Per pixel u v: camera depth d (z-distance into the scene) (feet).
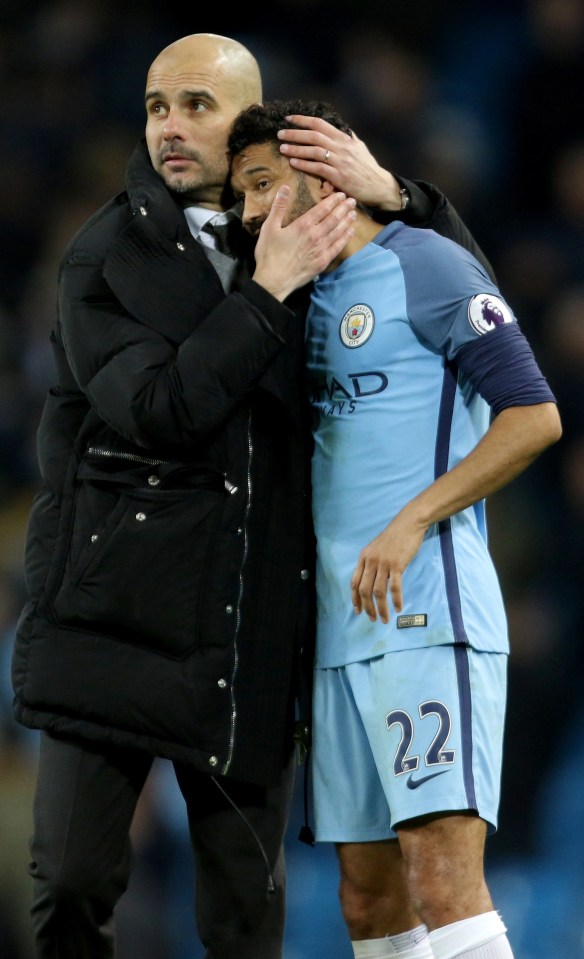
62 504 39.24
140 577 37.86
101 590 37.93
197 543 38.17
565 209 104.37
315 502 39.81
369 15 107.76
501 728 38.75
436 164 102.89
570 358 92.07
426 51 108.78
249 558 38.86
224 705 38.19
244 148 39.34
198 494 38.27
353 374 38.96
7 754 71.26
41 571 39.47
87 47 104.68
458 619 37.86
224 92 40.19
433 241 39.09
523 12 109.81
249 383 37.35
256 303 37.17
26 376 90.63
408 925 40.83
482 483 37.27
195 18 107.14
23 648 39.19
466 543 38.99
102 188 98.89
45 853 38.50
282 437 39.40
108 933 39.55
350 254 39.73
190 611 38.04
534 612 84.89
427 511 37.06
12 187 98.89
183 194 40.45
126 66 104.32
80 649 38.09
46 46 104.63
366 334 38.70
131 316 38.42
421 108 106.42
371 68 105.29
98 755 38.58
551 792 81.00
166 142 39.81
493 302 37.93
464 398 39.09
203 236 40.37
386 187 40.42
